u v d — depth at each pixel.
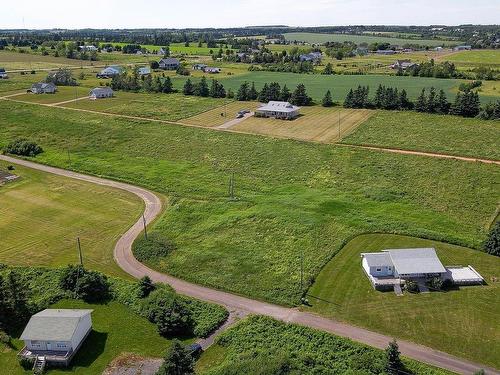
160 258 63.25
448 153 101.88
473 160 97.06
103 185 88.31
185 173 93.50
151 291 54.28
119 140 115.06
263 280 57.94
